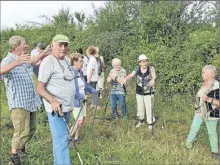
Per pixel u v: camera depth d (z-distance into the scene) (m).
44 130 7.51
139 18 12.45
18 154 5.77
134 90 10.14
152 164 5.82
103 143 6.84
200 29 11.24
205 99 6.09
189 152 6.24
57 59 4.80
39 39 15.18
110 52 12.16
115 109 8.48
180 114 8.57
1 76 5.41
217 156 6.13
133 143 6.52
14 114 5.52
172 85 9.87
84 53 12.56
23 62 5.05
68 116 5.01
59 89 4.75
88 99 10.41
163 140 6.87
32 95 5.65
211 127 6.15
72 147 6.43
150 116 7.68
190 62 9.91
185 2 11.89
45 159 6.11
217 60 9.20
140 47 11.52
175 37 11.27
